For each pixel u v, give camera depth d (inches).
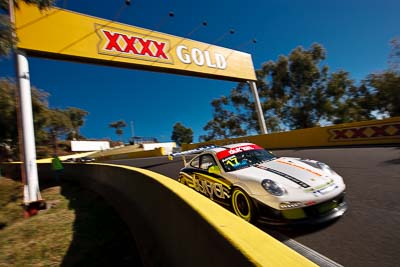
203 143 777.6
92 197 266.2
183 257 70.3
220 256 46.2
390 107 721.0
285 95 1021.8
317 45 948.0
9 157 1124.5
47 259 126.2
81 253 126.4
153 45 527.8
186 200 71.5
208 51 644.1
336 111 906.1
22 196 289.1
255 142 603.5
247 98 1112.8
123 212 173.8
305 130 482.6
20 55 332.8
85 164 373.1
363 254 85.5
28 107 308.2
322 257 88.0
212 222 52.3
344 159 270.7
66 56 403.2
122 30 486.0
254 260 36.5
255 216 118.9
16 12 347.9
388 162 221.5
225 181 144.3
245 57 747.4
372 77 747.4
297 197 107.8
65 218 201.3
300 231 110.5
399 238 91.8
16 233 180.1
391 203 126.6
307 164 141.5
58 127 1165.7
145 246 108.9
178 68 560.7
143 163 614.5
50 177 512.1
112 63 470.3
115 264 107.4
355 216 117.3
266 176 126.3
